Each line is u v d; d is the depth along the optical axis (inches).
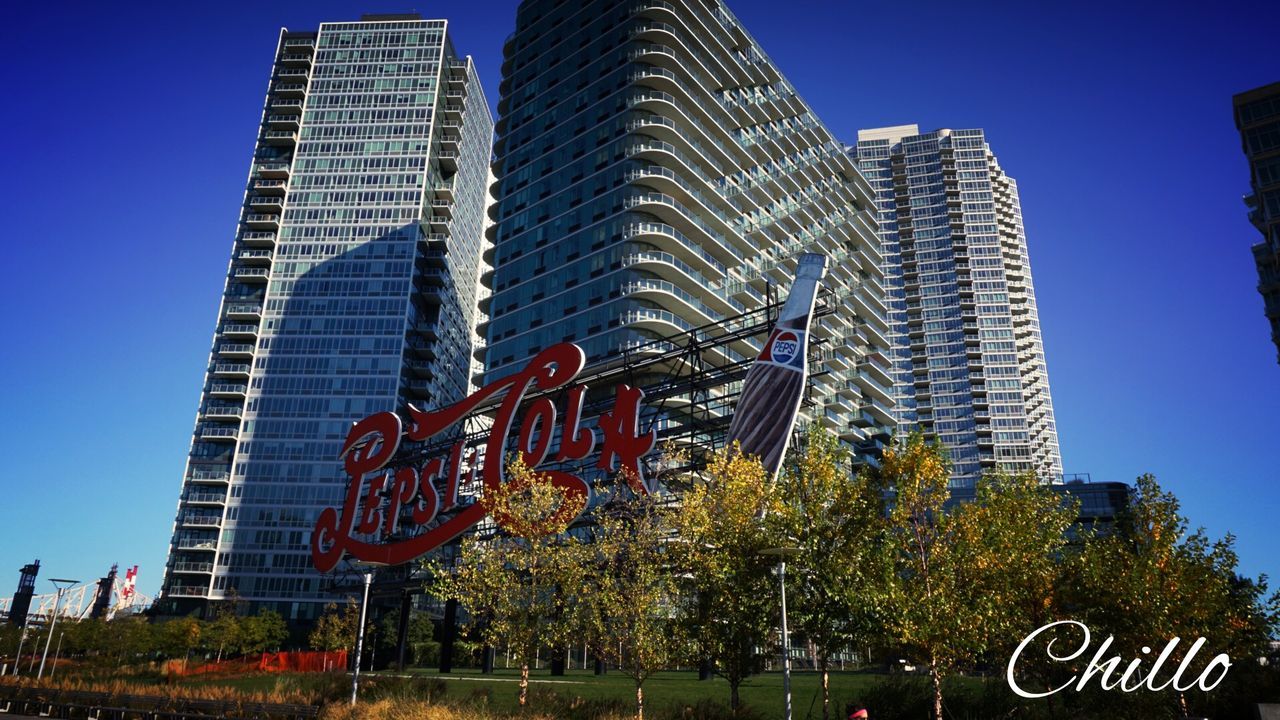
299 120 5654.5
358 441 2413.9
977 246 7583.7
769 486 1145.4
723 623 1061.1
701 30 4635.8
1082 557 1126.4
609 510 1293.1
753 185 4707.2
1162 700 1037.8
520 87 4965.6
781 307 1790.1
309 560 4434.1
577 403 1895.9
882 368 5792.3
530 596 1208.2
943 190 7795.3
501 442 1967.3
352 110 5664.4
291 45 5964.6
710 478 1214.9
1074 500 1195.9
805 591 1051.3
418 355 5201.8
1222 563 1094.4
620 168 4062.5
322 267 5196.9
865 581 997.2
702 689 1549.0
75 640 3189.0
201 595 4325.8
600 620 1114.1
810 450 1118.4
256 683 1801.2
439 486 2370.8
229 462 4717.0
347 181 5452.8
